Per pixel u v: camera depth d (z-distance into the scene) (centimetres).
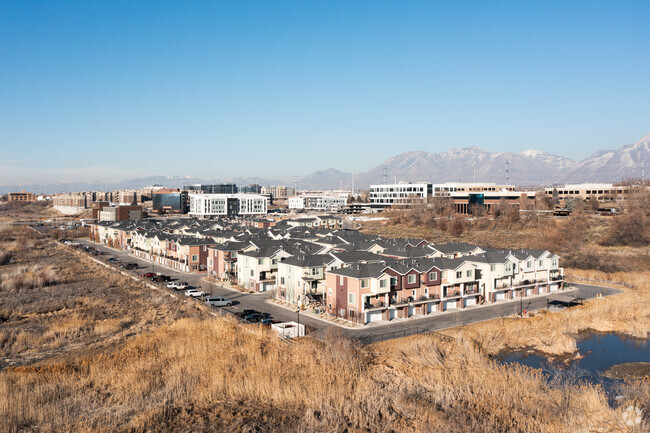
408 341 5522
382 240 9606
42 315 7062
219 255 9706
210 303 7362
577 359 5353
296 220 17400
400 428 3369
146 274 9906
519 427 3388
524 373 4419
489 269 7606
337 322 6378
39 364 4881
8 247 14875
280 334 5619
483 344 5584
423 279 6912
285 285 7688
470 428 3253
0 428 3238
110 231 16000
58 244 16350
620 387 4475
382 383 4184
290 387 4041
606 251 11894
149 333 5853
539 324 6372
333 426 3350
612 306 7219
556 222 15912
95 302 7769
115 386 4128
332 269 6906
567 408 3691
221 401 3856
